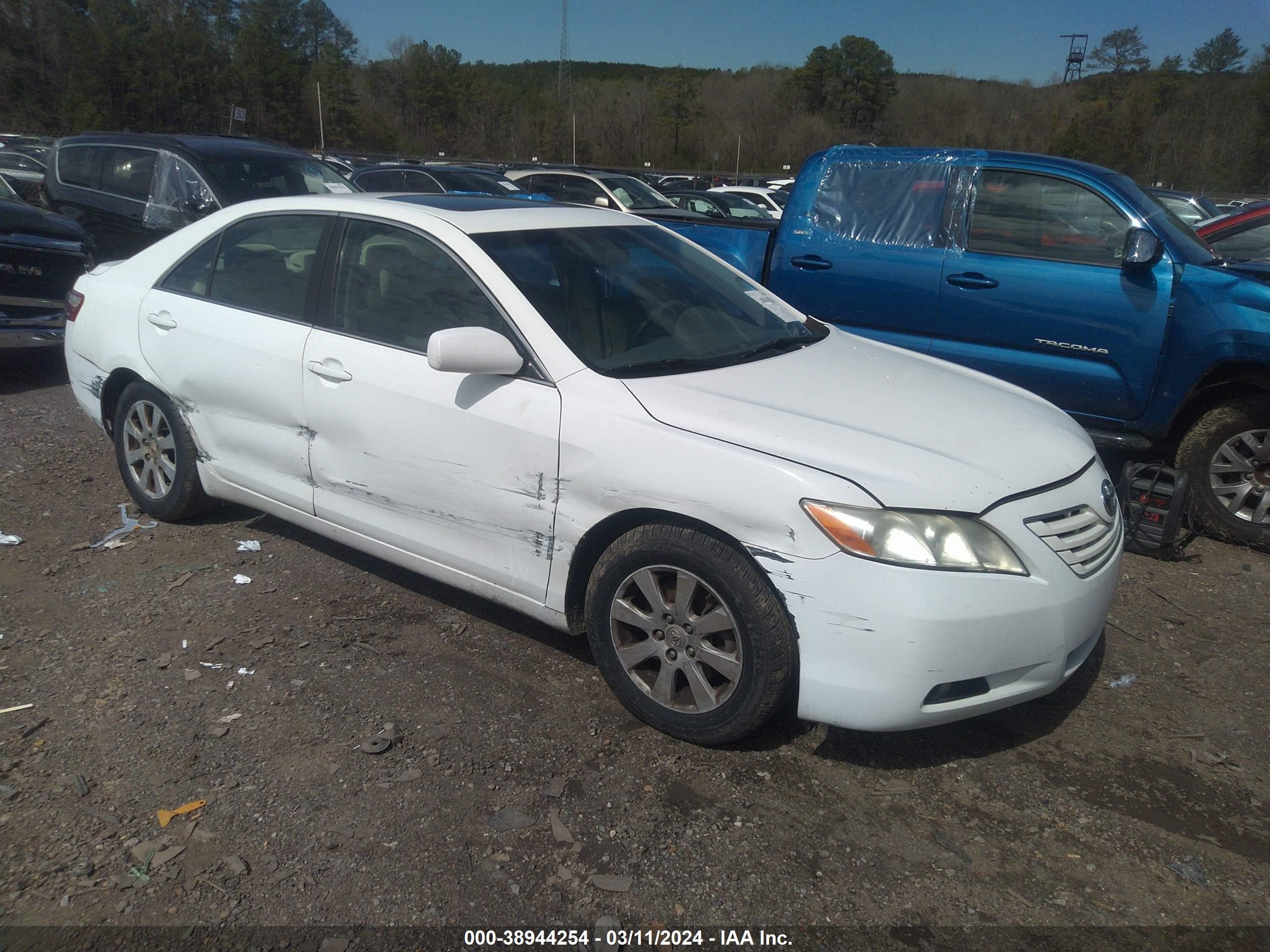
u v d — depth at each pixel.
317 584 4.13
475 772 2.90
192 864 2.51
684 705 3.07
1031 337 5.29
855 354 3.85
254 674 3.41
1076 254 5.21
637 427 3.00
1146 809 2.83
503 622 3.85
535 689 3.37
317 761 2.94
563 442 3.12
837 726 2.83
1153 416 5.02
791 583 2.74
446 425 3.40
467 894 2.43
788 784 2.89
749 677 2.86
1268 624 4.03
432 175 14.24
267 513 4.28
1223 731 3.24
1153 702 3.41
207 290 4.29
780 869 2.55
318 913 2.36
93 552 4.37
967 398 3.42
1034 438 3.17
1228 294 4.69
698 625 2.96
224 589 4.05
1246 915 2.43
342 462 3.76
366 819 2.69
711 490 2.83
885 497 2.71
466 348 3.11
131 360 4.49
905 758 3.04
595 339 3.37
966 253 5.45
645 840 2.64
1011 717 3.29
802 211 6.02
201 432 4.32
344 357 3.69
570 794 2.82
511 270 3.46
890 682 2.70
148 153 9.02
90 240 7.53
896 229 5.69
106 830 2.62
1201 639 3.89
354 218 3.84
